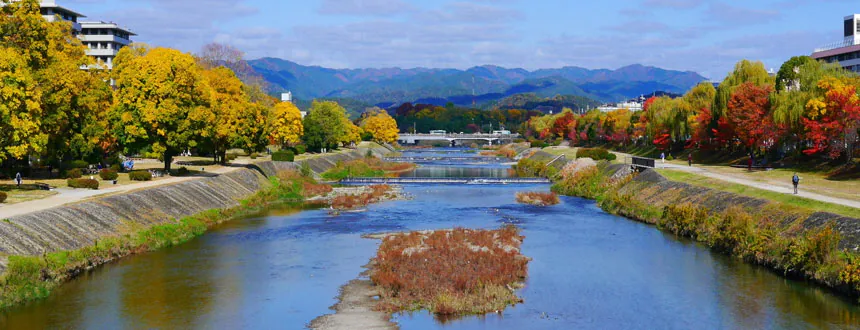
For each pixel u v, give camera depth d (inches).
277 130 6205.7
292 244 2438.5
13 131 2422.5
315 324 1541.6
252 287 1843.0
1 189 2623.0
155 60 3321.9
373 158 7327.8
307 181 4456.2
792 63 4227.4
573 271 2041.1
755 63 4734.3
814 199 2358.5
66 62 2952.8
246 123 4667.8
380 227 2827.3
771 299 1718.8
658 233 2696.9
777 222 2250.2
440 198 3919.8
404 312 1633.9
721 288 1831.9
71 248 1966.0
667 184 3368.6
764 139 3961.6
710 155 4990.2
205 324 1533.0
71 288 1780.3
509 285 1863.9
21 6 2790.4
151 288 1806.1
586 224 2930.6
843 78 3853.3
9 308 1587.1
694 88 5644.7
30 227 1882.4
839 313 1593.3
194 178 3376.0
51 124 2815.0
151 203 2615.7
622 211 3216.0
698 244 2453.2
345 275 1979.6
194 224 2674.7
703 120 4921.3
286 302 1707.7
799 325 1524.4
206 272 1993.1
